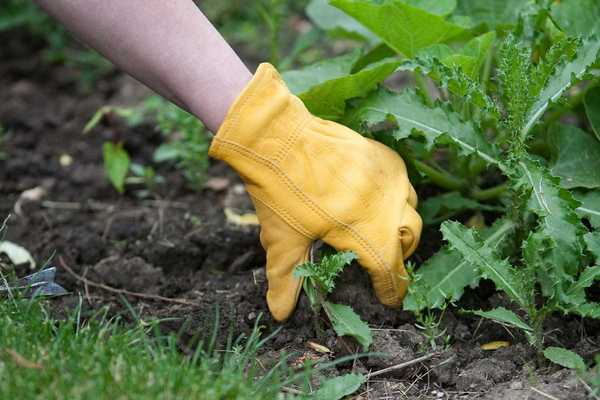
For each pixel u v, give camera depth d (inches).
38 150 179.9
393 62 117.3
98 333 104.6
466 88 113.2
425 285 112.0
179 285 130.1
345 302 116.1
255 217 149.6
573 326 112.8
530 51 117.3
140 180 165.6
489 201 137.1
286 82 129.0
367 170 109.3
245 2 239.5
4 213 157.2
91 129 186.1
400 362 108.0
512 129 112.7
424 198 138.9
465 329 114.1
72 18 99.3
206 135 163.3
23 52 218.5
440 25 123.7
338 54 217.9
